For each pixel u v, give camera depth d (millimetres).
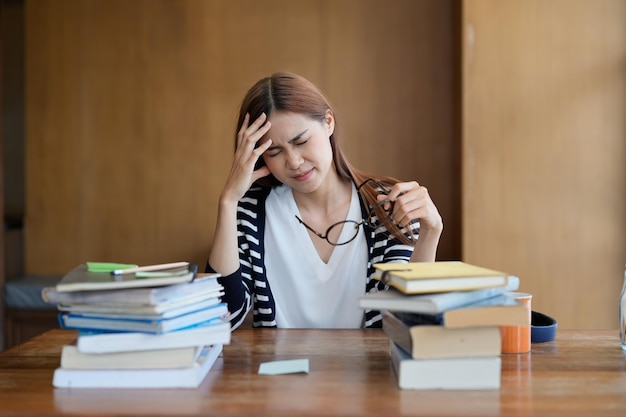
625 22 3363
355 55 3852
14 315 3625
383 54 3846
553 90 3408
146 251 3986
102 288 1059
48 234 4020
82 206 3998
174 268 1219
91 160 3984
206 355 1146
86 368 1065
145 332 1056
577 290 3420
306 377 1103
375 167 3863
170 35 3922
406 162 3852
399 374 1035
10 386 1068
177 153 3951
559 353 1270
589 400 974
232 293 1629
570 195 3414
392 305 1059
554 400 974
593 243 3408
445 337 1034
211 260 1636
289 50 3881
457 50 3693
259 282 1760
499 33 3428
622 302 1311
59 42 3957
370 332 1470
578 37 3391
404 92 3844
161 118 3947
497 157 3441
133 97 3951
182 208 3965
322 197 1780
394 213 1536
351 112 3863
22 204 4109
